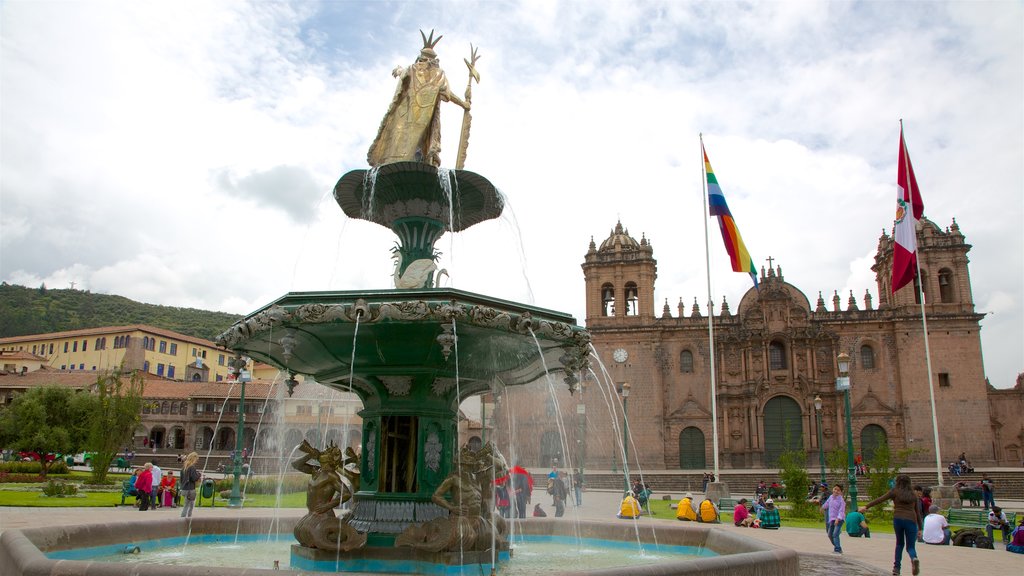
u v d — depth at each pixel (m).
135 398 43.38
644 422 64.50
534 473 46.88
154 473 25.23
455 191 10.20
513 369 10.27
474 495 8.84
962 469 52.56
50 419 49.50
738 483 52.09
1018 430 66.19
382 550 8.72
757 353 64.56
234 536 12.30
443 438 9.57
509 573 8.79
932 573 12.41
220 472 53.84
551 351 9.55
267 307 8.73
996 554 16.02
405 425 9.50
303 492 38.31
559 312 9.23
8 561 6.84
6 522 17.66
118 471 56.62
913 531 11.20
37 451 48.09
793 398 63.47
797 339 64.25
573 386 9.81
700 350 65.75
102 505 25.39
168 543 11.26
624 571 6.24
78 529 9.52
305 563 8.67
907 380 62.12
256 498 32.56
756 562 7.38
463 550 8.59
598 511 29.86
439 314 8.10
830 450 61.09
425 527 8.74
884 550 16.77
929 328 62.88
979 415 60.50
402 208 10.33
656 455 63.62
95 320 155.88
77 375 82.75
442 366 9.28
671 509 33.31
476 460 9.12
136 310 167.38
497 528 9.47
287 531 13.10
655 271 69.62
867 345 64.25
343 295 8.39
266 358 10.13
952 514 23.88
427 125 10.48
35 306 154.12
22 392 79.06
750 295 66.62
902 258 33.12
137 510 23.78
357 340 8.80
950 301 63.72
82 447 49.75
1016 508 36.91
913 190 33.53
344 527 8.72
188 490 18.44
